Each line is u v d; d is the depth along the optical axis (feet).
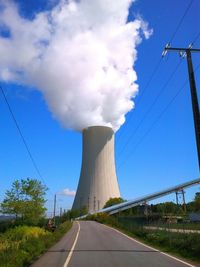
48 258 64.18
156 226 150.92
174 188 414.00
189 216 254.27
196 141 69.26
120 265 53.98
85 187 417.08
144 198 424.05
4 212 193.77
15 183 199.31
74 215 437.99
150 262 57.72
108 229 198.39
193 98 73.31
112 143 424.87
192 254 66.80
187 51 77.77
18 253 55.47
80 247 88.43
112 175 422.00
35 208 196.44
